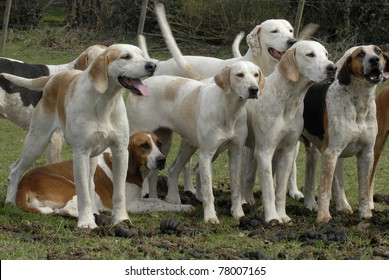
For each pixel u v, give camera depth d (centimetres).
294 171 1534
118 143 1196
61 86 1232
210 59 1608
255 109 1278
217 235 1152
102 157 1331
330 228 1173
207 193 1275
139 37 1498
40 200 1273
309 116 1313
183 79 1369
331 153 1262
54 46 3241
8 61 1498
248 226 1211
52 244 1068
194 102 1313
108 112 1173
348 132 1252
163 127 1380
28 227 1146
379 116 1358
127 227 1173
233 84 1237
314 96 1307
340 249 1082
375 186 1645
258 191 1552
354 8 2995
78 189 1181
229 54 3050
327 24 3009
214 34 3134
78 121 1166
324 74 1219
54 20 3719
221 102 1259
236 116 1266
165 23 1515
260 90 1247
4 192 1458
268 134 1266
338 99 1255
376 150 1365
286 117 1268
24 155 1288
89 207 1188
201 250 1046
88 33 3300
